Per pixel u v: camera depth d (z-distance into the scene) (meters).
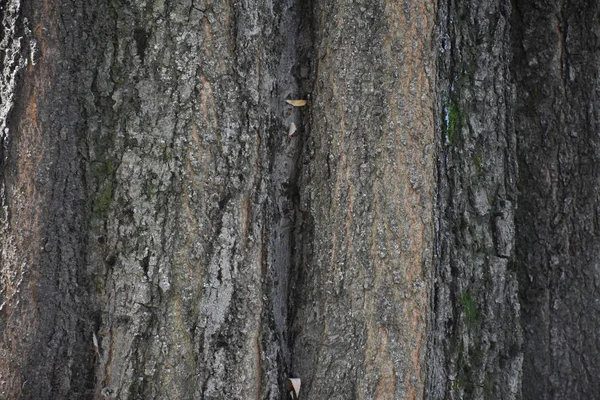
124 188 2.65
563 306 3.47
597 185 3.46
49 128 2.64
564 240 3.47
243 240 2.68
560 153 3.48
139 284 2.61
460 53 3.10
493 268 3.12
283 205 2.91
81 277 2.68
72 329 2.68
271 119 2.84
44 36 2.63
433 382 2.80
